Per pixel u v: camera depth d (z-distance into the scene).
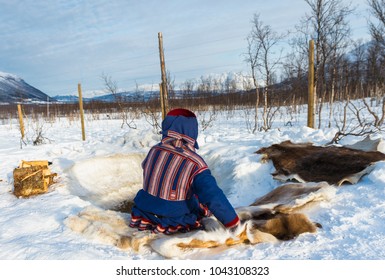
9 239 3.06
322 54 10.42
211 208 2.67
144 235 2.88
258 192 4.66
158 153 2.92
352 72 23.30
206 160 6.20
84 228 3.16
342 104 19.30
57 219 3.53
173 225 2.89
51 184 5.23
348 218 3.12
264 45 11.07
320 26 9.59
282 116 16.88
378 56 19.53
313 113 7.98
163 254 2.65
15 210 3.96
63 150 8.19
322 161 4.70
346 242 2.70
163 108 7.93
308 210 3.40
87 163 6.25
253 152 5.88
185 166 2.79
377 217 3.10
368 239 2.71
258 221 3.11
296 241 2.79
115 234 2.98
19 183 4.66
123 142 8.80
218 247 2.77
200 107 22.44
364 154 4.71
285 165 4.86
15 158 7.53
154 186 2.88
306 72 12.88
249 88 15.62
